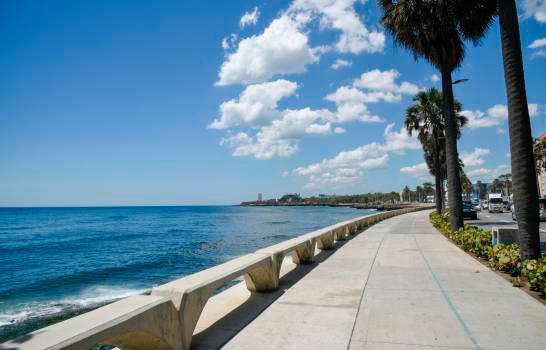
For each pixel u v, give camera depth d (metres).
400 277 8.62
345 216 100.75
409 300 6.66
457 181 15.68
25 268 22.06
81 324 3.29
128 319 3.56
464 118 30.47
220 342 4.82
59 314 11.44
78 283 16.58
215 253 25.75
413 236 17.98
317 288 7.68
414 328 5.22
